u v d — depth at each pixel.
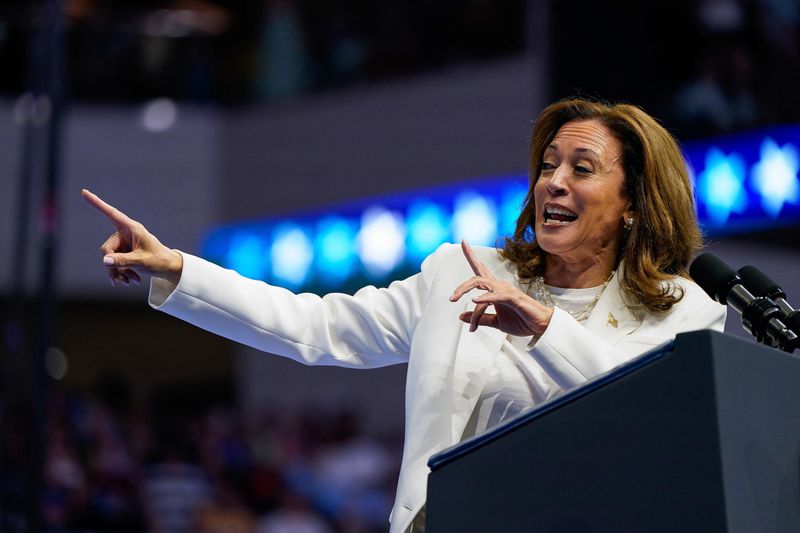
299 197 31.45
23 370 16.38
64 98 16.56
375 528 23.84
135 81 32.50
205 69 32.84
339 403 32.16
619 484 4.44
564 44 25.91
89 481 23.17
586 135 6.94
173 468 24.75
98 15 23.42
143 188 32.41
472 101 28.48
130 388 29.05
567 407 4.63
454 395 6.48
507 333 6.13
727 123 24.61
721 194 24.38
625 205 6.98
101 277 32.59
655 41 24.91
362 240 30.17
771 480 4.44
